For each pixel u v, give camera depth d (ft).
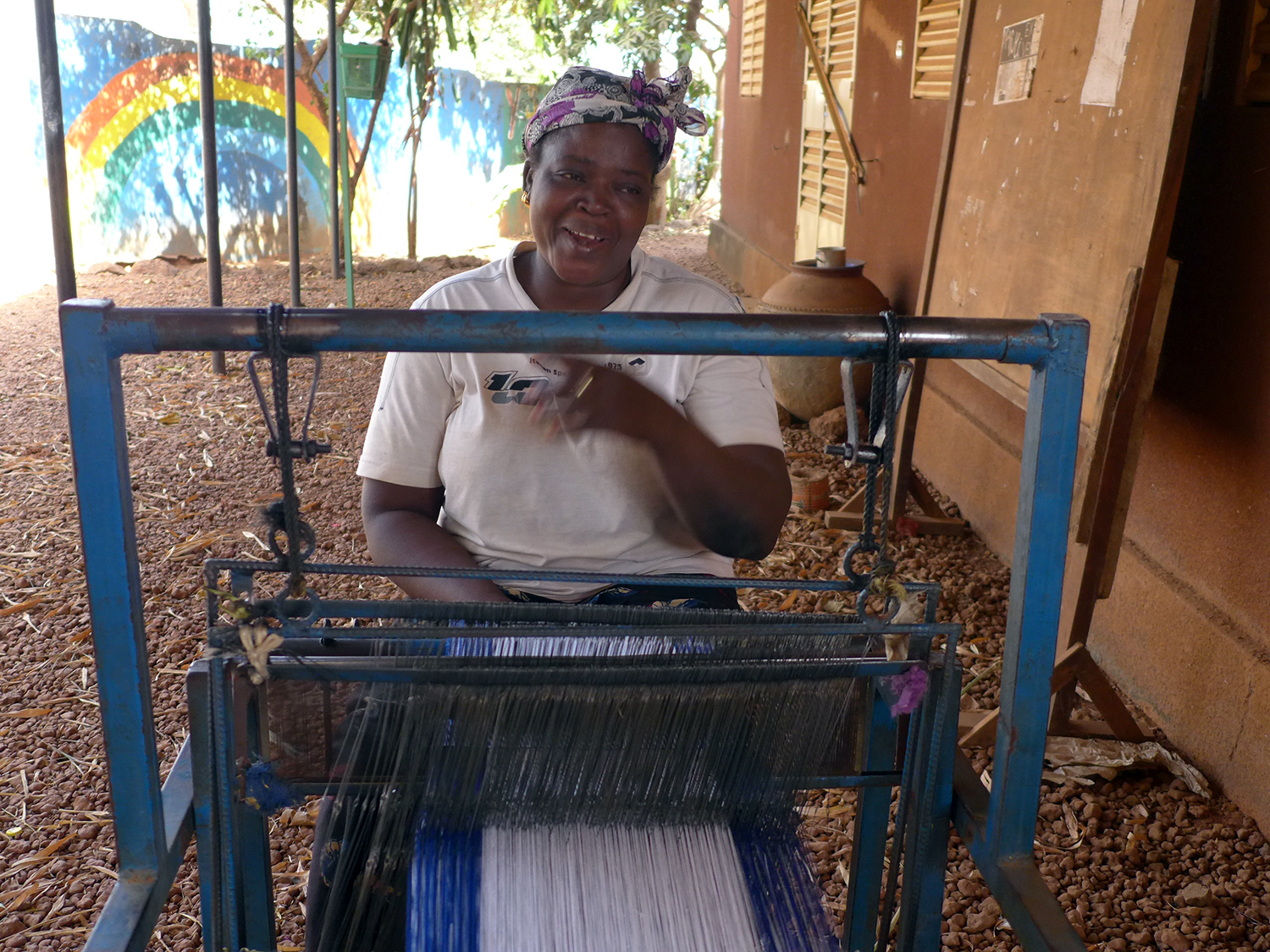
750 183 27.61
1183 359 8.71
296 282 20.80
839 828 7.55
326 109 31.60
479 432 5.16
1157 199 7.27
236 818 3.61
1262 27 7.75
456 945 3.37
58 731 8.71
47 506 13.26
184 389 18.12
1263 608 7.68
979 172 10.88
